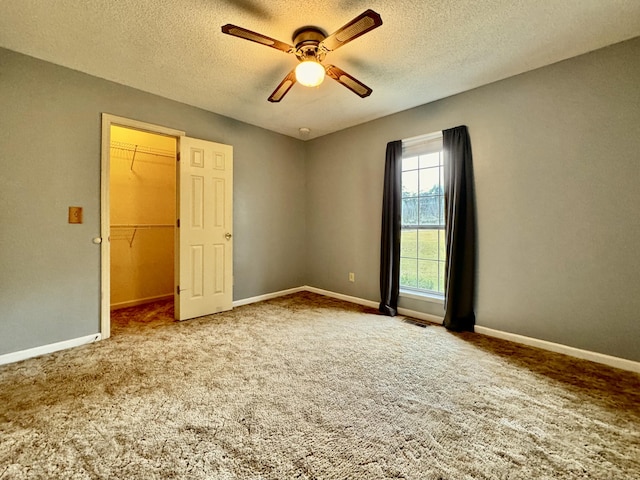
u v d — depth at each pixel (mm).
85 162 2543
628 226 2080
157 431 1430
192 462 1240
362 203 3828
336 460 1258
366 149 3762
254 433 1420
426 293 3264
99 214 2625
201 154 3248
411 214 3441
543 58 2303
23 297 2260
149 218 3955
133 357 2254
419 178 3361
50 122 2369
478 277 2814
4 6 1730
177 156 3143
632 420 1529
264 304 3812
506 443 1366
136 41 2098
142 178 3887
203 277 3283
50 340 2373
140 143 3859
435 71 2508
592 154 2207
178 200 3115
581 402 1688
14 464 1220
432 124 3109
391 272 3375
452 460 1264
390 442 1366
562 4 1729
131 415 1548
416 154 3320
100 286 2627
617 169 2113
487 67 2439
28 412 1562
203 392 1771
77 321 2506
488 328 2754
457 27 1946
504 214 2641
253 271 3939
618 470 1215
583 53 2227
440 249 3186
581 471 1209
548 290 2422
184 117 3184
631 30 1963
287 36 2064
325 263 4328
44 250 2354
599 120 2172
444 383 1890
